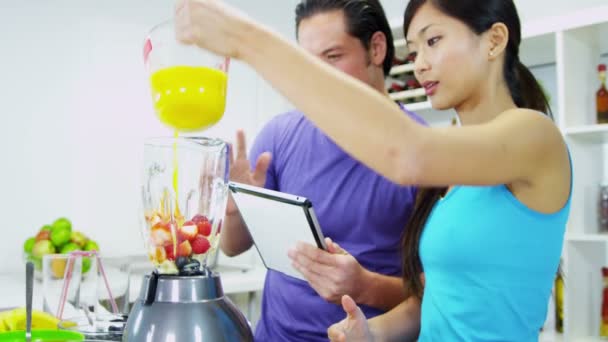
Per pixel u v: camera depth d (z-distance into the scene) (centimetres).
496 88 90
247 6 311
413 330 112
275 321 139
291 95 67
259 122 315
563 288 197
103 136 264
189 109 84
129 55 273
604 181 217
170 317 74
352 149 66
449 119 262
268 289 145
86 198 259
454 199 89
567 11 232
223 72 86
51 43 251
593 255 210
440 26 87
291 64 66
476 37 86
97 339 94
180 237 80
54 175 251
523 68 94
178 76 82
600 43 214
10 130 241
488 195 84
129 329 77
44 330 89
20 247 243
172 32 83
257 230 121
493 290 84
